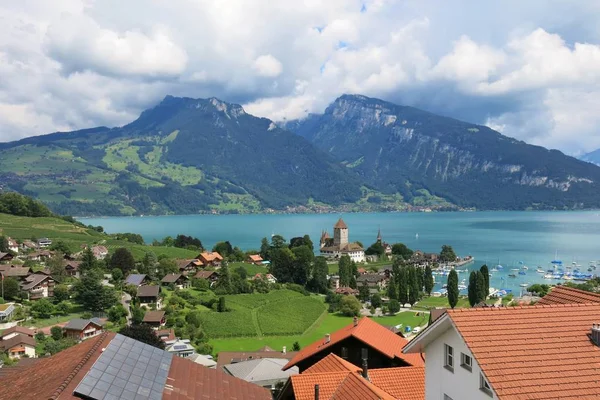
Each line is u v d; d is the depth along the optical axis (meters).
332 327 140.88
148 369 30.95
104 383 26.69
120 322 119.69
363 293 187.62
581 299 28.16
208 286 172.62
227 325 129.38
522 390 20.88
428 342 28.19
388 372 39.19
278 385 57.31
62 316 123.56
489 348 22.67
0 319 113.75
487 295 173.50
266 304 158.25
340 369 38.34
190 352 97.81
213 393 32.06
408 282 179.25
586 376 21.52
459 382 25.45
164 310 132.50
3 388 30.41
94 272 135.62
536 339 23.19
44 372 30.19
